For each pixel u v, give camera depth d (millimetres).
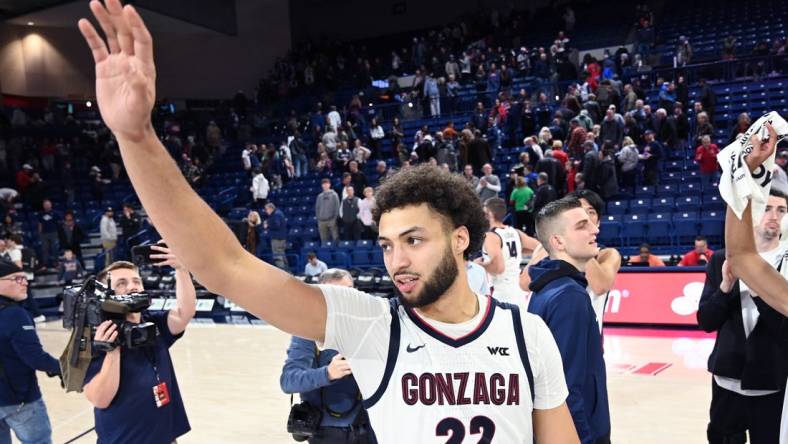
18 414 3859
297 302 1335
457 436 1369
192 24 21812
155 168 1167
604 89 14398
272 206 12844
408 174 1425
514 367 1407
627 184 12062
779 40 15898
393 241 1392
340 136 16688
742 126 11656
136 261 3340
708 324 3205
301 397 3076
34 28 21547
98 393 2861
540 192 10547
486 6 24125
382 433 1402
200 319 11125
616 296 8750
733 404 3184
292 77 23000
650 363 6730
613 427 4965
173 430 3213
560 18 21688
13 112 20312
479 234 1467
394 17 25562
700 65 15391
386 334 1403
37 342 3793
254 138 19750
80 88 22453
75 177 18672
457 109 17688
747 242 2342
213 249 1240
